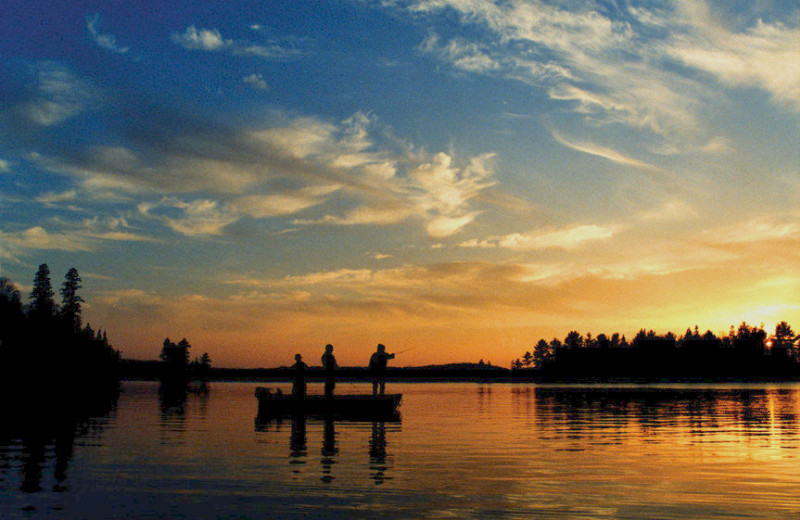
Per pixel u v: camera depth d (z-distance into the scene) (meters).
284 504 6.70
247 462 9.46
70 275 72.31
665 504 6.77
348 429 14.66
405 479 8.11
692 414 19.73
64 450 10.80
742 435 13.41
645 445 11.62
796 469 8.95
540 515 6.30
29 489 7.45
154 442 11.95
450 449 11.02
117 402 27.31
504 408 23.31
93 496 7.07
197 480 8.00
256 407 23.45
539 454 10.44
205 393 39.25
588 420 17.47
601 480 8.09
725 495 7.23
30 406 23.98
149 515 6.25
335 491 7.35
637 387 56.91
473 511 6.45
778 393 38.53
